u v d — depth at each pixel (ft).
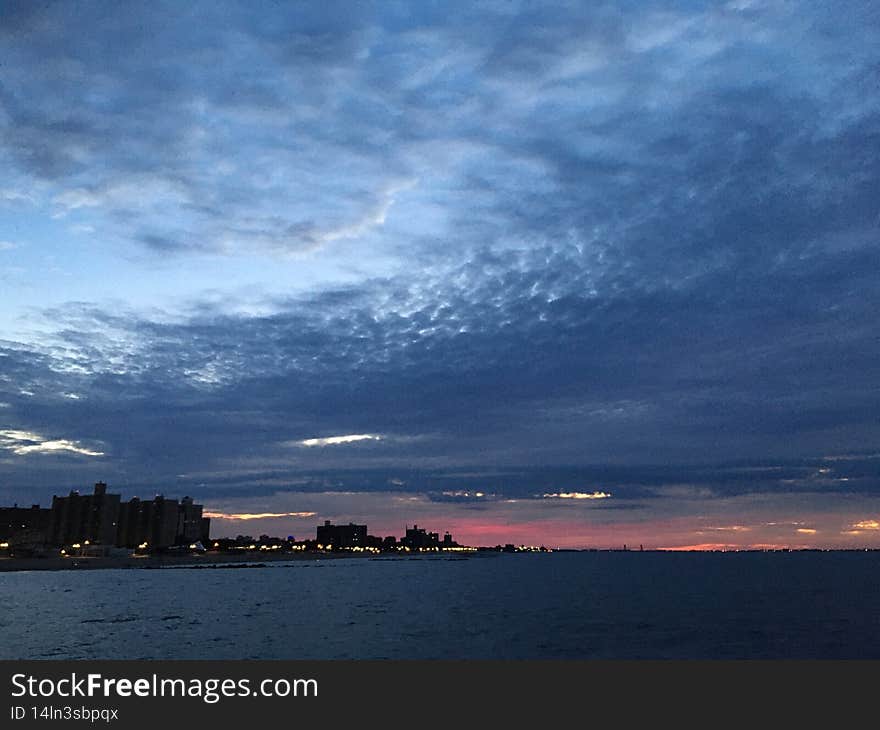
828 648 185.78
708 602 341.62
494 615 278.87
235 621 255.09
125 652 177.58
